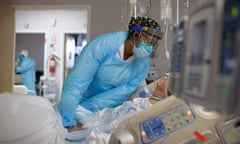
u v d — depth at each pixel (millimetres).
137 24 1369
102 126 978
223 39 256
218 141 649
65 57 4578
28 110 773
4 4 2738
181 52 367
